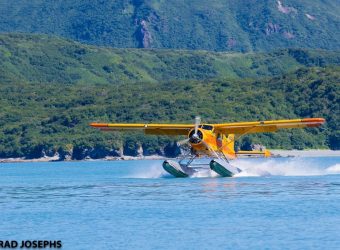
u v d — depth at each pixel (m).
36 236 91.31
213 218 101.31
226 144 156.25
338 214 102.69
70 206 115.12
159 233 92.12
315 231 91.56
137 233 92.31
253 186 139.38
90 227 96.38
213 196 123.12
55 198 127.69
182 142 149.75
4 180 188.00
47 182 173.00
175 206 112.19
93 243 87.38
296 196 122.19
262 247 84.31
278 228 93.75
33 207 115.25
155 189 136.88
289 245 85.00
